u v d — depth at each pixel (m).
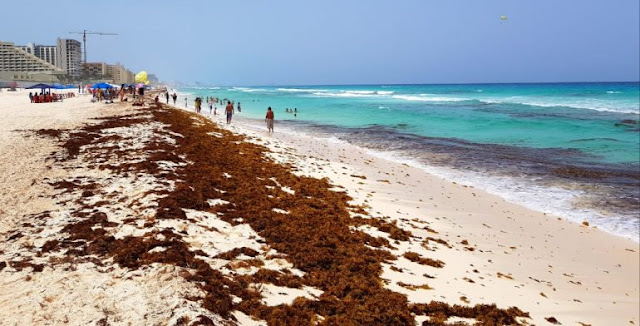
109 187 11.60
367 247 9.27
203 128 27.02
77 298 5.68
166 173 13.09
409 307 6.79
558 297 8.38
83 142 18.77
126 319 5.18
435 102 76.69
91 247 7.51
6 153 15.71
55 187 11.52
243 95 127.50
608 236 12.13
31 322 5.06
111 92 57.84
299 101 87.06
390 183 16.83
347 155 23.52
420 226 11.74
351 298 6.73
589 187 17.16
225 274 6.89
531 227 12.65
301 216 10.63
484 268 9.30
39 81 157.62
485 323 6.70
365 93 131.25
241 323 5.53
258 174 14.93
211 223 9.32
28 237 8.03
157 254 7.11
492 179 18.47
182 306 5.49
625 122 39.03
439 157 23.62
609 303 8.41
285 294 6.58
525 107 59.53
